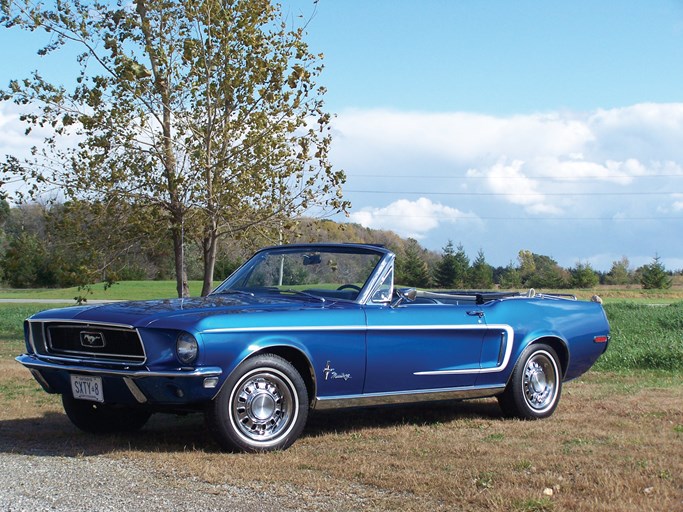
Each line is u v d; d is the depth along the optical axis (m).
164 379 5.42
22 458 5.46
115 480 4.81
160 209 18.61
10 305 40.62
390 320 6.44
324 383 6.10
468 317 6.98
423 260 68.44
